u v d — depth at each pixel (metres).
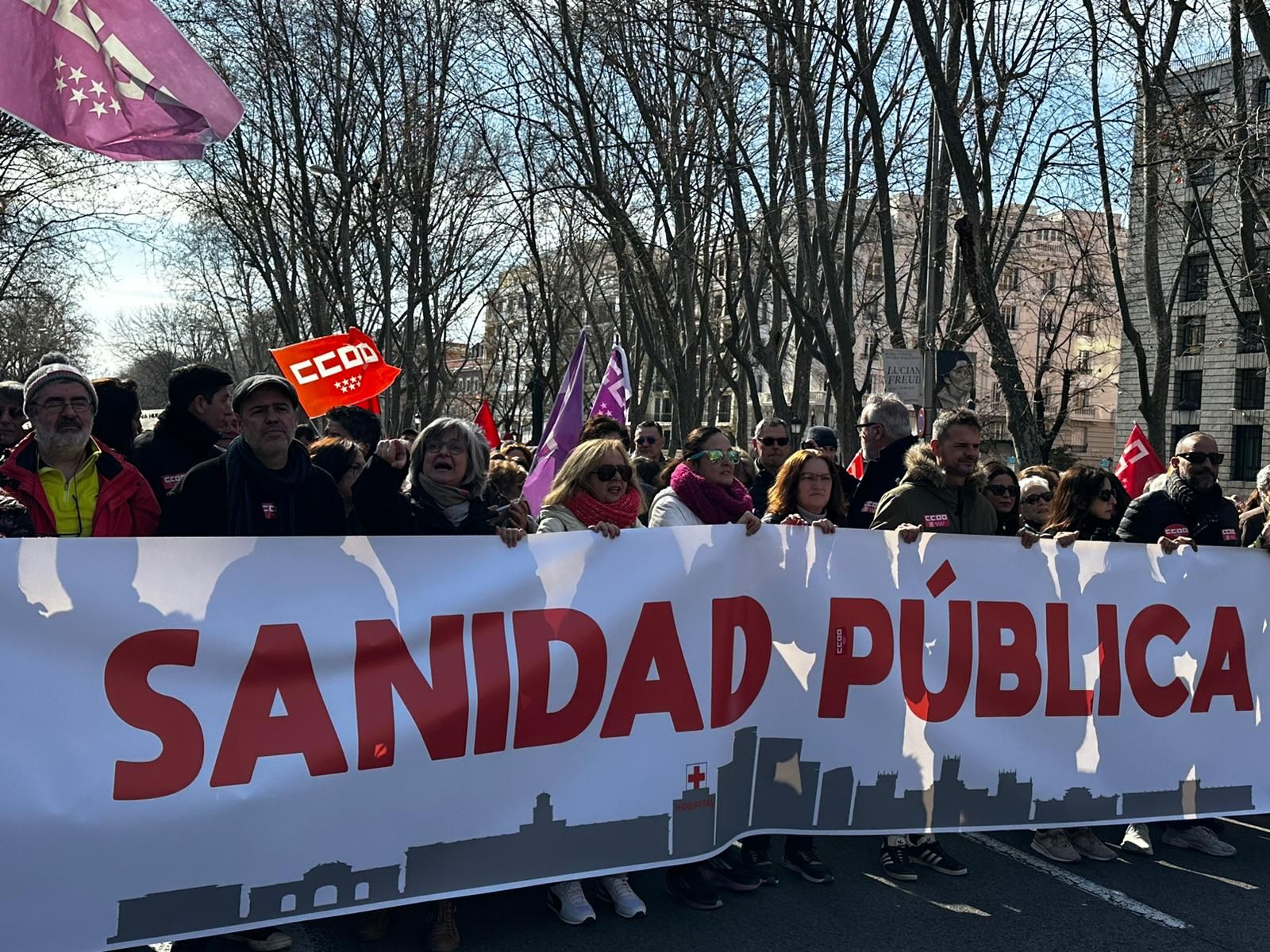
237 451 4.01
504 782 4.00
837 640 4.66
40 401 3.94
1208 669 5.27
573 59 17.55
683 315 22.80
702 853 4.33
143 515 4.20
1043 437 18.48
